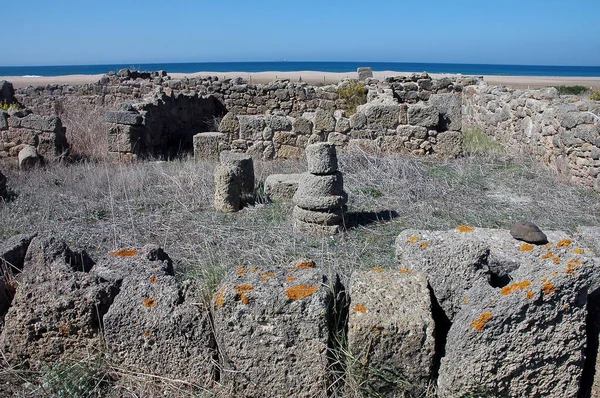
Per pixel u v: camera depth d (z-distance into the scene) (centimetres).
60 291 317
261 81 3881
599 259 300
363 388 290
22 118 1041
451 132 991
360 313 287
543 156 915
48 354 326
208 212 677
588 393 286
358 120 1012
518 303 265
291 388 296
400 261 353
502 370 272
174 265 495
